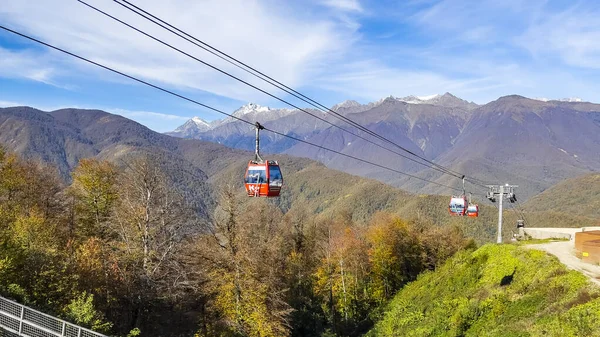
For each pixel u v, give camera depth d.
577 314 20.02
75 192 46.84
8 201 43.84
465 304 32.06
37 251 28.92
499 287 32.66
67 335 18.59
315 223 93.00
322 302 58.06
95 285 31.72
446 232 72.56
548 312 22.80
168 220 37.62
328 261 57.72
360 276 65.62
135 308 35.19
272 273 38.12
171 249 37.19
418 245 67.94
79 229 45.56
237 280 34.12
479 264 39.19
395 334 36.84
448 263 49.66
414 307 41.84
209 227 38.62
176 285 35.69
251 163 25.05
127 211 36.56
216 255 34.75
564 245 39.28
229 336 33.56
